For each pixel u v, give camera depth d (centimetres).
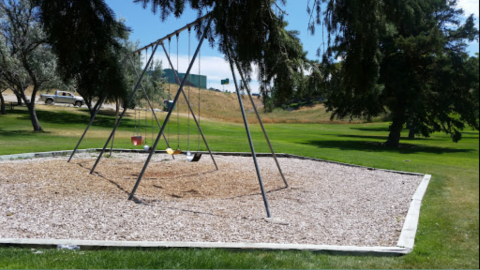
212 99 7788
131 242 420
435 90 2806
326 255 412
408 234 491
